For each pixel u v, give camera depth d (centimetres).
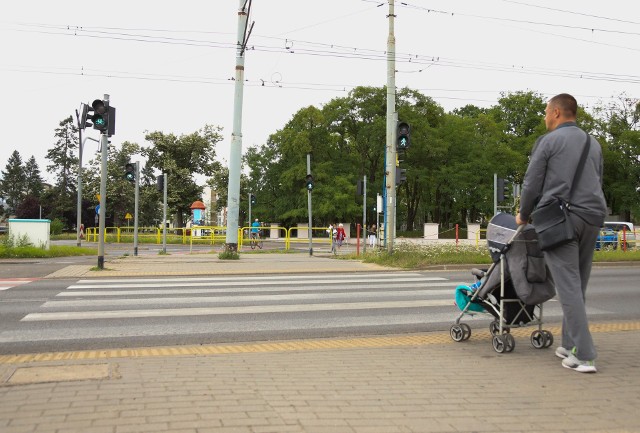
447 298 1038
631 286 1248
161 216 8006
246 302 983
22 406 386
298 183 5653
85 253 2389
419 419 371
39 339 692
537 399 416
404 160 5606
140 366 510
